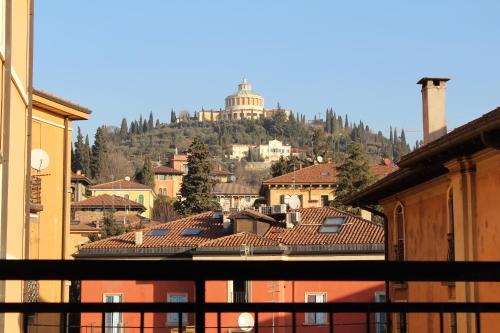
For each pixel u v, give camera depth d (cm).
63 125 4181
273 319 5650
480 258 2458
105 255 6969
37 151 3606
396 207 3559
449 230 2827
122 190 19688
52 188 4112
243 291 6262
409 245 3359
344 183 11381
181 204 15350
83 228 11962
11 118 2122
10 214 2159
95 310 630
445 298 2867
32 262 581
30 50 2419
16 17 2183
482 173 2448
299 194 13738
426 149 2553
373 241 6512
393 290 3506
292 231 6850
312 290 6241
